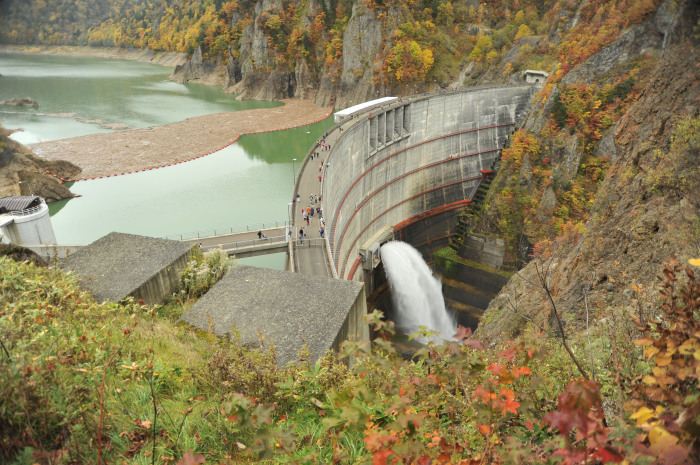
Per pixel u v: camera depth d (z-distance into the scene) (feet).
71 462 20.62
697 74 112.98
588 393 11.49
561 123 363.76
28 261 55.16
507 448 16.02
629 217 104.22
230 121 573.74
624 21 363.56
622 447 10.98
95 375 26.55
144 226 296.30
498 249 371.35
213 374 32.76
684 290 16.71
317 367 33.27
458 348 16.90
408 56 571.28
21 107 638.53
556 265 139.33
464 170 408.67
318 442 24.57
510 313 127.65
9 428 19.74
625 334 24.66
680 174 92.22
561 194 357.41
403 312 317.83
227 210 321.32
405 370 19.61
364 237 317.83
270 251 198.18
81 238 279.69
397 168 358.02
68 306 41.32
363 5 599.57
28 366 21.75
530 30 541.34
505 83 523.70
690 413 10.85
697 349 13.09
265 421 15.21
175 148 470.39
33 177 338.75
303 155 459.73
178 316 58.75
